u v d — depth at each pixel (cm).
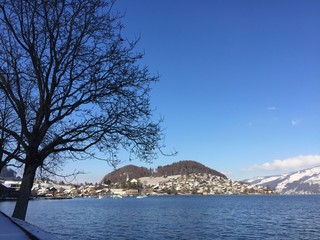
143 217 7925
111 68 1375
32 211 10181
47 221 6788
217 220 7175
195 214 9006
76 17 1361
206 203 16838
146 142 1381
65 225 5978
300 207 12962
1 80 1356
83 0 1364
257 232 5116
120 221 6850
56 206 13600
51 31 1306
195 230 5272
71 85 1366
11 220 1283
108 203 17050
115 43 1398
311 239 4406
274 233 5025
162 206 13662
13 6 1322
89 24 1363
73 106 1348
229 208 12169
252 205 14662
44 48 1362
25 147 1318
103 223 6388
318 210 10894
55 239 1009
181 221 6906
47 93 1335
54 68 1343
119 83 1356
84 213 9312
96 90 1356
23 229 1102
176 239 4316
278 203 16988
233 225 6128
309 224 6328
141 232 4988
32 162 1332
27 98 1588
